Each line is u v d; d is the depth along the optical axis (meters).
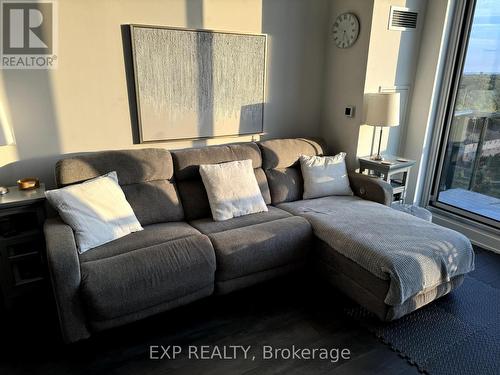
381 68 3.23
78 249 2.02
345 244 2.29
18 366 1.84
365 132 3.34
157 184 2.61
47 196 2.09
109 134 2.70
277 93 3.39
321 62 3.55
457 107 3.40
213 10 2.85
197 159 2.77
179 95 2.85
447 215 3.54
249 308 2.34
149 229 2.39
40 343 2.00
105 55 2.54
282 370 1.84
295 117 3.57
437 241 2.26
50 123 2.50
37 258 2.30
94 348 1.97
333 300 2.44
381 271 2.05
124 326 2.15
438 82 3.39
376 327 2.17
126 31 2.56
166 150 2.72
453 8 3.21
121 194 2.36
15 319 2.19
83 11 2.40
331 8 3.38
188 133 2.98
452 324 2.20
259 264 2.32
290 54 3.35
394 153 3.67
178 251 2.07
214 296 2.38
